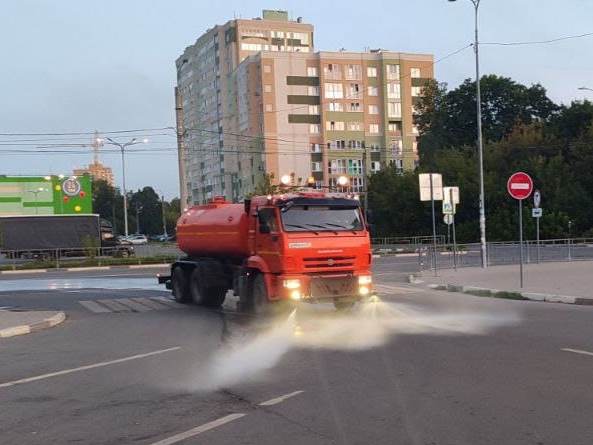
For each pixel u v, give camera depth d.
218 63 117.69
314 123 96.00
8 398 8.01
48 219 52.03
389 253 44.56
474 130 71.25
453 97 72.19
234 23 113.31
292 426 6.38
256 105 96.88
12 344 12.59
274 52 94.81
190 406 7.30
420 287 21.52
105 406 7.45
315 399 7.37
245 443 5.92
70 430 6.52
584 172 54.25
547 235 50.34
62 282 29.77
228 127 113.50
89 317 16.52
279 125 94.94
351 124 96.81
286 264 13.40
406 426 6.25
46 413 7.22
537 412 6.57
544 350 9.87
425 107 81.31
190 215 18.47
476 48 28.22
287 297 13.36
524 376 8.16
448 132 72.31
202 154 125.88
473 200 57.88
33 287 27.36
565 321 12.90
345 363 9.28
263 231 14.04
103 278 31.55
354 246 13.87
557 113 69.00
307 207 13.77
